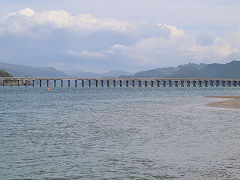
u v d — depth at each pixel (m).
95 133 31.19
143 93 154.62
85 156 22.02
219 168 18.91
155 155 22.00
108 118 44.59
